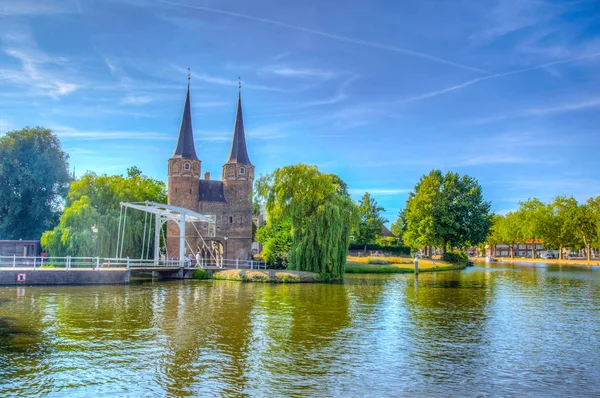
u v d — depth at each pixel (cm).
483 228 7150
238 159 5944
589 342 1788
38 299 2670
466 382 1325
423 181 7212
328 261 4100
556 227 10044
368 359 1530
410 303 2730
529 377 1373
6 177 5731
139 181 6350
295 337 1811
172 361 1478
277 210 4178
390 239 9581
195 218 4728
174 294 3002
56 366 1413
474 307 2608
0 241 4688
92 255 4212
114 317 2153
